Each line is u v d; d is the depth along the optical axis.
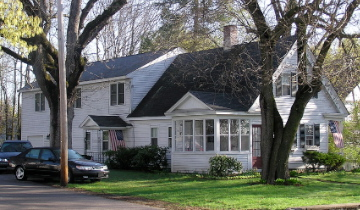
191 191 16.62
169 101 27.66
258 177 21.56
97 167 19.17
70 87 22.61
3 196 15.16
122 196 15.45
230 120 23.39
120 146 28.41
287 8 18.36
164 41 20.19
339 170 25.94
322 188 17.94
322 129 27.69
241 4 18.41
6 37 14.28
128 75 29.23
